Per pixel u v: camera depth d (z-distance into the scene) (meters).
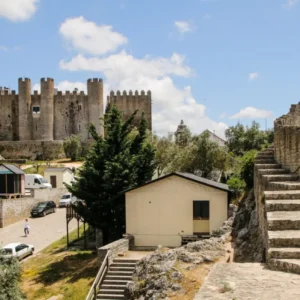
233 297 8.62
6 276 20.38
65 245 37.47
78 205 34.34
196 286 13.76
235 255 17.36
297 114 27.22
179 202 30.67
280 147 21.89
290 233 11.87
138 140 39.50
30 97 108.88
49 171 71.44
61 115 109.75
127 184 33.53
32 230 45.56
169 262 15.88
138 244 30.91
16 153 106.12
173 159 53.81
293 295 8.62
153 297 13.89
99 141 36.25
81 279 26.97
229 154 53.75
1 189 54.69
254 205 24.50
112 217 33.75
